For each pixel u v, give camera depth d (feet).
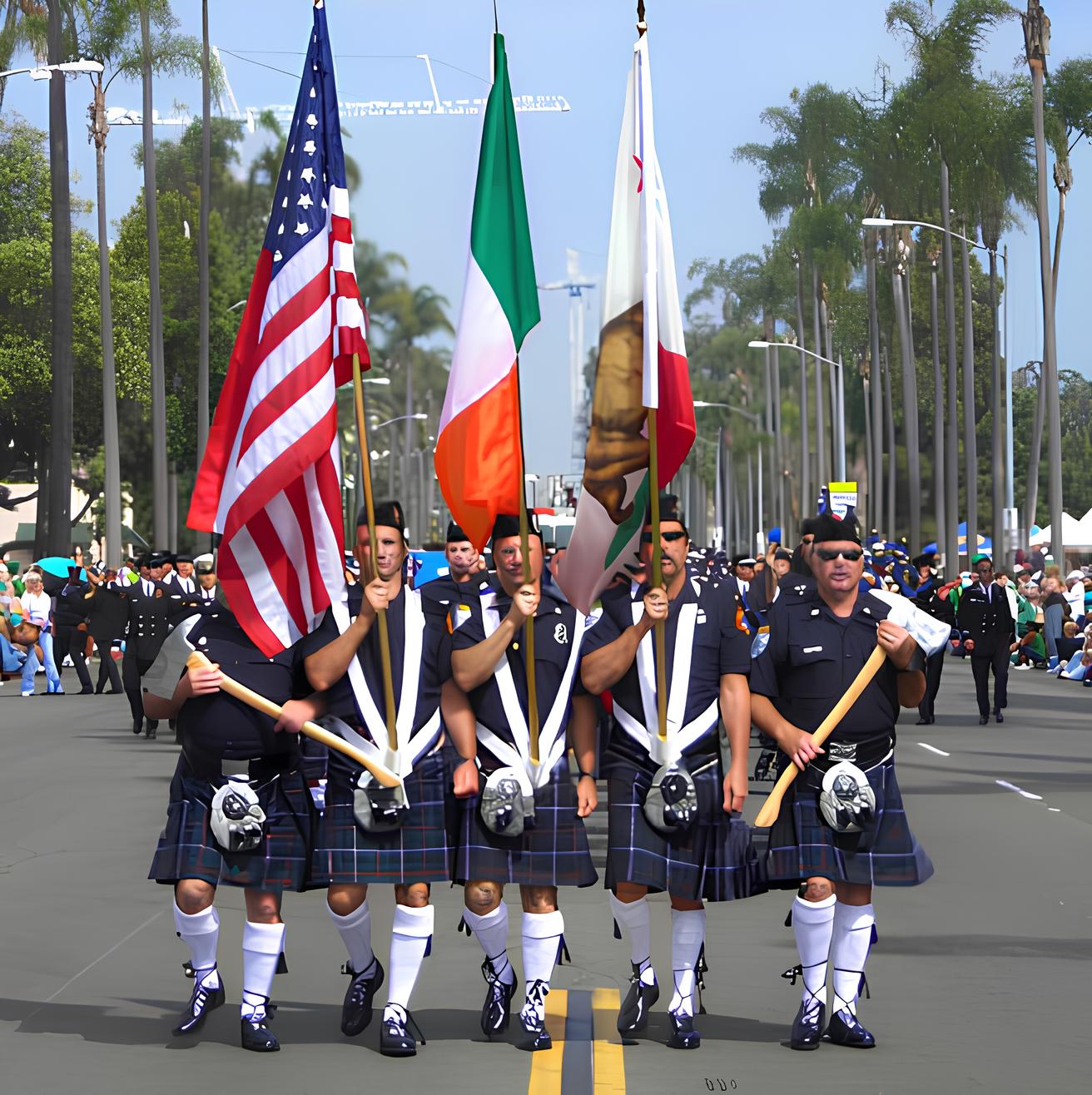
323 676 29.78
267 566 31.14
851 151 307.37
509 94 32.30
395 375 376.27
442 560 67.77
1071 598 154.81
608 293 32.27
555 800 30.25
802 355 339.77
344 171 32.89
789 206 319.06
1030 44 180.75
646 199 31.40
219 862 30.37
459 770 30.12
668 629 30.27
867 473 321.93
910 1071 28.73
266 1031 30.17
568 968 36.96
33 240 265.75
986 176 256.93
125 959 37.35
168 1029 31.48
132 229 299.79
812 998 30.19
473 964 37.24
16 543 301.84
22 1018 32.32
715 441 465.88
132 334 284.82
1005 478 238.89
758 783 65.98
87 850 52.21
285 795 30.58
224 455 32.96
